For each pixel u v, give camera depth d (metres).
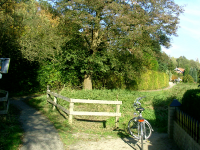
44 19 14.95
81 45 13.88
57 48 12.80
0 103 8.27
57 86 14.79
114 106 9.70
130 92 14.06
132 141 5.35
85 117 8.30
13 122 6.45
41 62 13.77
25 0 15.77
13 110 8.54
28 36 12.97
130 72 14.57
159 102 10.63
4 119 6.21
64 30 13.35
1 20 12.18
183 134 4.54
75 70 15.23
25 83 14.34
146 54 15.18
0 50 12.63
